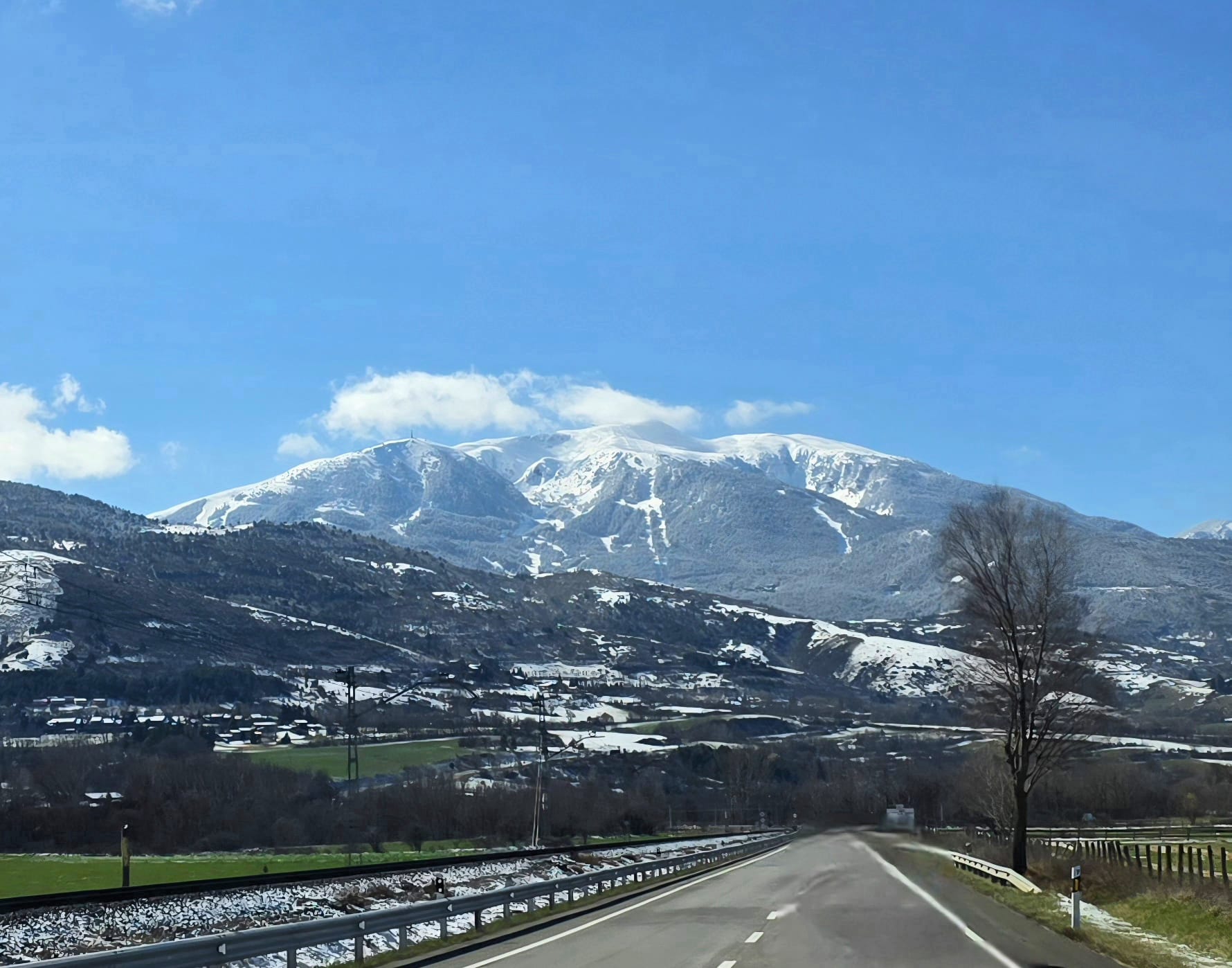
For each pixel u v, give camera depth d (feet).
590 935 77.97
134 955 51.29
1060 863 148.25
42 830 285.84
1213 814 342.64
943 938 75.61
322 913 99.40
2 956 71.20
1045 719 148.77
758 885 126.62
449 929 91.15
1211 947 77.92
